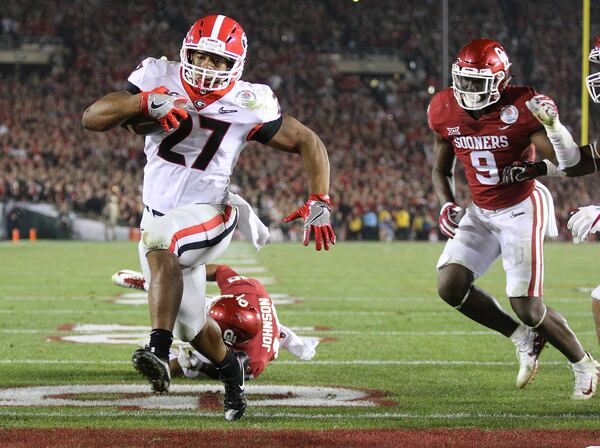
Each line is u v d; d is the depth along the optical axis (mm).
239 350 14344
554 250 67312
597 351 18641
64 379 14766
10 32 96562
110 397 13250
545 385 14766
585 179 89438
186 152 11609
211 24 11188
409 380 15031
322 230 11680
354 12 107562
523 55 106812
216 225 11453
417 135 94812
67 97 88875
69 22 98375
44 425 11148
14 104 84688
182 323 11281
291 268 43562
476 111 14008
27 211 75312
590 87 12695
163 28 100312
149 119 11008
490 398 13531
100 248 61875
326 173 11820
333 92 99312
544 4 110812
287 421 11594
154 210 11781
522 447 10219
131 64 95375
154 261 10742
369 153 90188
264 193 81250
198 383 14633
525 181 14227
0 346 18422
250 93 11609
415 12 108875
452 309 26047
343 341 19672
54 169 77625
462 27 108562
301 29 105250
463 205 83125
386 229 82938
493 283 36344
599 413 12438
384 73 104000
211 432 10797
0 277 36750
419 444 10289
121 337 19891
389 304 27375
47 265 44219
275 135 11758
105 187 77625
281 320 23359
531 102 12211
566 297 29734
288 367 16297
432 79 103938
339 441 10391
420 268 44156
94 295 29453
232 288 14789
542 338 14328
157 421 11484
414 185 86562
